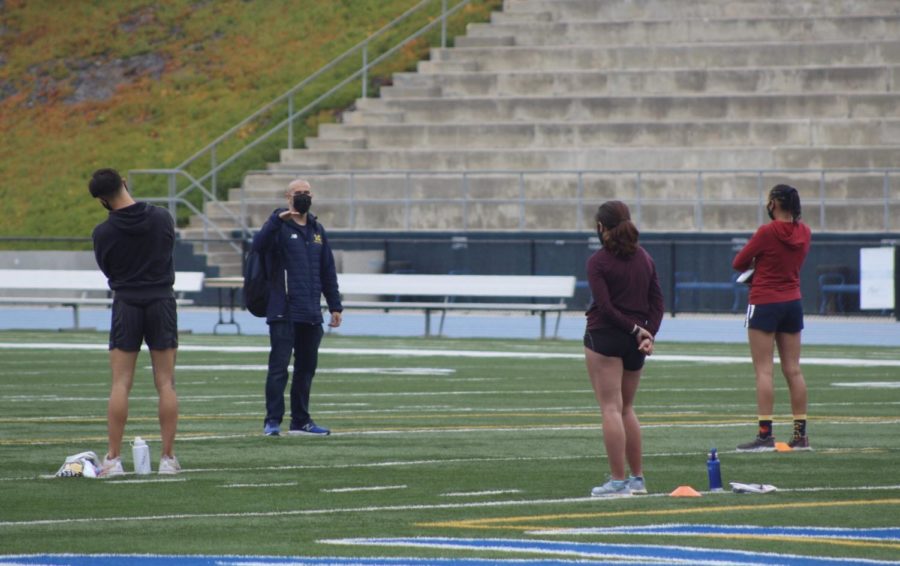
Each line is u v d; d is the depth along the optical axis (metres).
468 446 37.03
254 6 171.25
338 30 160.25
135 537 23.69
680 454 35.19
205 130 147.88
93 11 176.25
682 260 106.38
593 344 27.81
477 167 125.50
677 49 130.50
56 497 28.16
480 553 22.09
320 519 25.56
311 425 39.75
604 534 23.80
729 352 73.75
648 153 121.56
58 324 100.19
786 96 122.94
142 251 30.86
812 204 113.31
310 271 39.25
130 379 31.47
